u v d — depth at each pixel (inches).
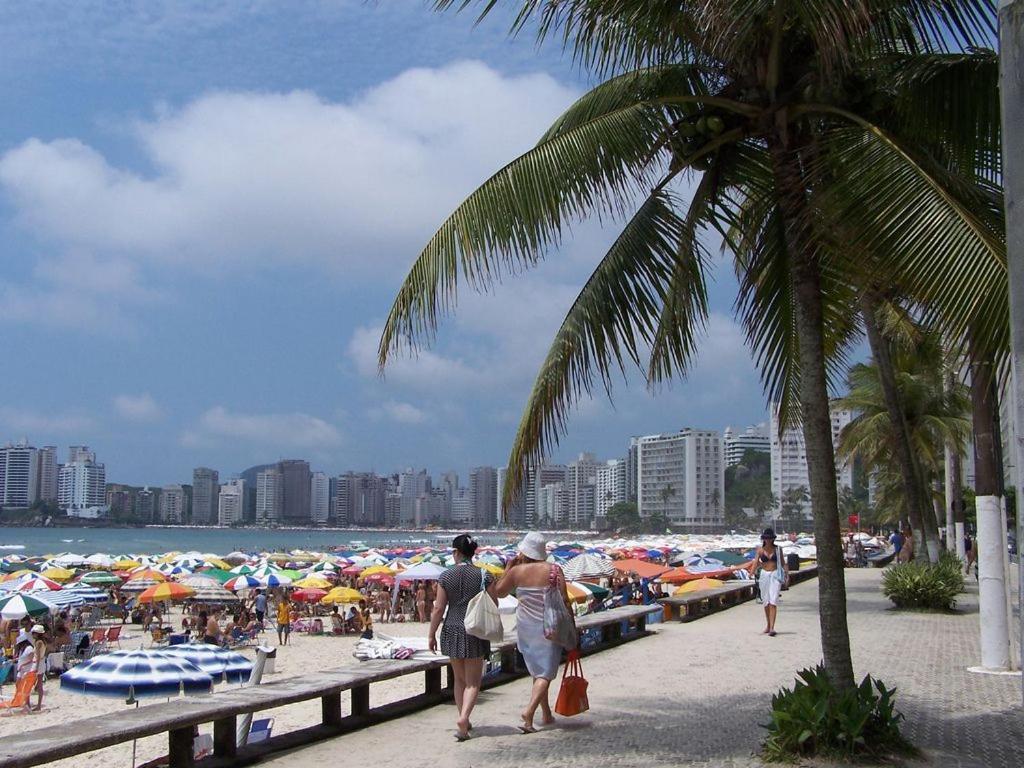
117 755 548.4
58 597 1165.1
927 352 330.6
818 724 258.7
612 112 298.8
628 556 2546.8
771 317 344.2
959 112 273.9
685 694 382.3
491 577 318.3
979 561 444.1
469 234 290.5
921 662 463.8
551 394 301.4
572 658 321.7
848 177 257.4
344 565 2151.8
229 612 1493.6
